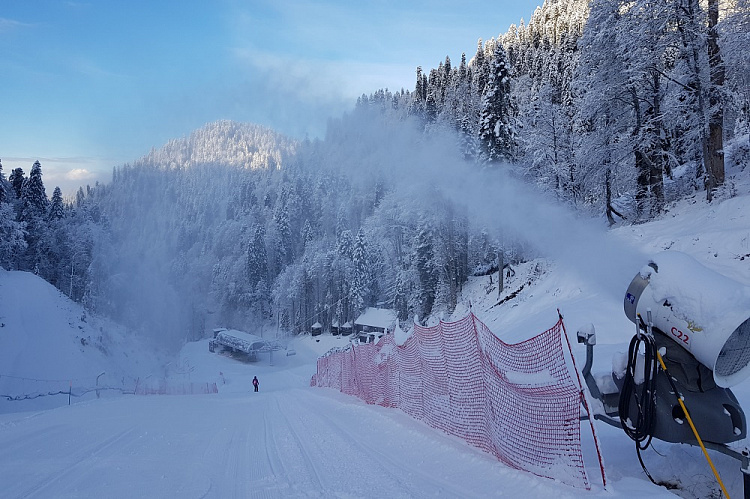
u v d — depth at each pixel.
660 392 4.38
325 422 10.07
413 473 5.55
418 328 8.77
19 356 38.06
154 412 13.66
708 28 20.81
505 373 5.57
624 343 13.20
